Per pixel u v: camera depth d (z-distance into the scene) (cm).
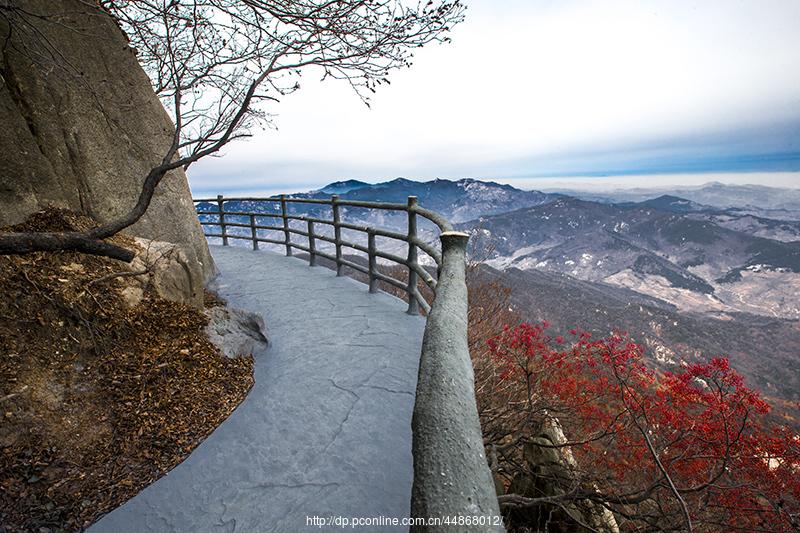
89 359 229
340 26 213
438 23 214
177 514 168
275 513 166
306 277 579
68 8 366
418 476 74
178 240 496
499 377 514
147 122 471
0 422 179
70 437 194
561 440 453
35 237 150
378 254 462
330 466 192
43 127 339
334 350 324
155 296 304
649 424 417
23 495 166
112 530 160
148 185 183
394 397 252
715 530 419
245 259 721
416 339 344
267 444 210
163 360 254
